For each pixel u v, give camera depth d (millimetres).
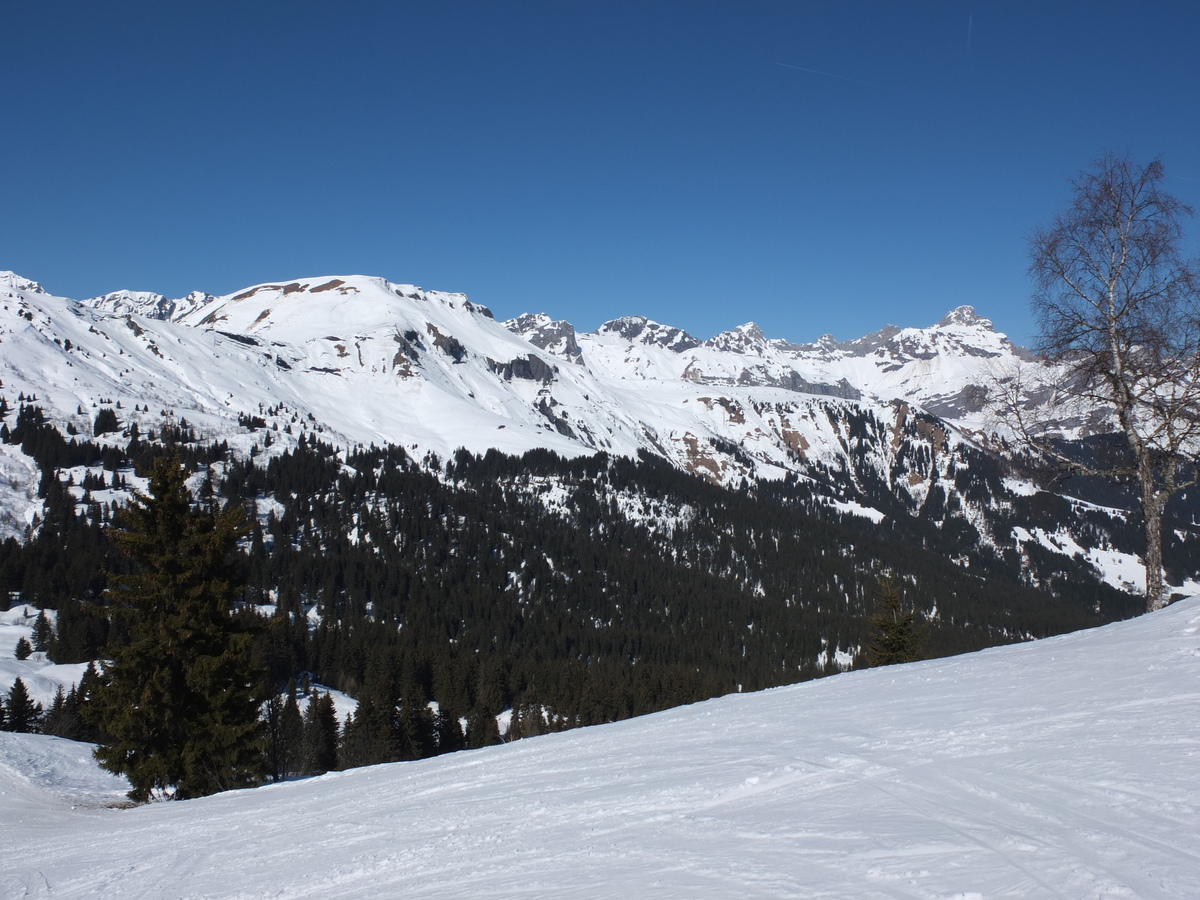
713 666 127375
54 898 8797
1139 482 18453
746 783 7738
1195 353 17219
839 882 4930
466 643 118500
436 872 6832
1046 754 7082
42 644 87875
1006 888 4504
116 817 15977
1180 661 9867
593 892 5488
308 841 9117
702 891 5109
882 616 41094
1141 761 6426
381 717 61469
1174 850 4734
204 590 26484
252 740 25938
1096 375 18203
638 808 7602
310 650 96188
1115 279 18062
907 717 9656
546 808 8336
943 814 5992
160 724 25391
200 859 9352
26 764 27094
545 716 83500
